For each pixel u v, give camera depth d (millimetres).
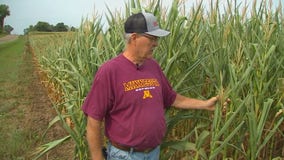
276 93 3307
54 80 8820
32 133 6430
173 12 3221
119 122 2527
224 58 3283
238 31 3732
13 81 14375
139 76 2508
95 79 2512
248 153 3035
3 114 8117
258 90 3145
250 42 3568
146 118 2492
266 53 3127
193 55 3609
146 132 2500
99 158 2598
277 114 3131
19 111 8391
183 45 3266
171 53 3250
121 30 3760
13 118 7793
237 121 3168
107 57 3602
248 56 3098
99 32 4668
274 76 3309
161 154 3404
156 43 2479
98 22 4781
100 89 2475
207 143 3625
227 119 2873
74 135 3648
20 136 6102
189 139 3887
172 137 4035
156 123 2537
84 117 3641
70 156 5375
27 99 10133
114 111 2529
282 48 3445
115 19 4008
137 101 2475
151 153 2641
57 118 4062
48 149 3631
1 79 14852
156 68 2715
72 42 6629
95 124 2518
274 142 3754
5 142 5887
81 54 4820
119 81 2465
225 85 3322
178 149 3086
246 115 3035
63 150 5648
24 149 5590
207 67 3568
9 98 10461
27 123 7168
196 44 3723
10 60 27000
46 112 8281
